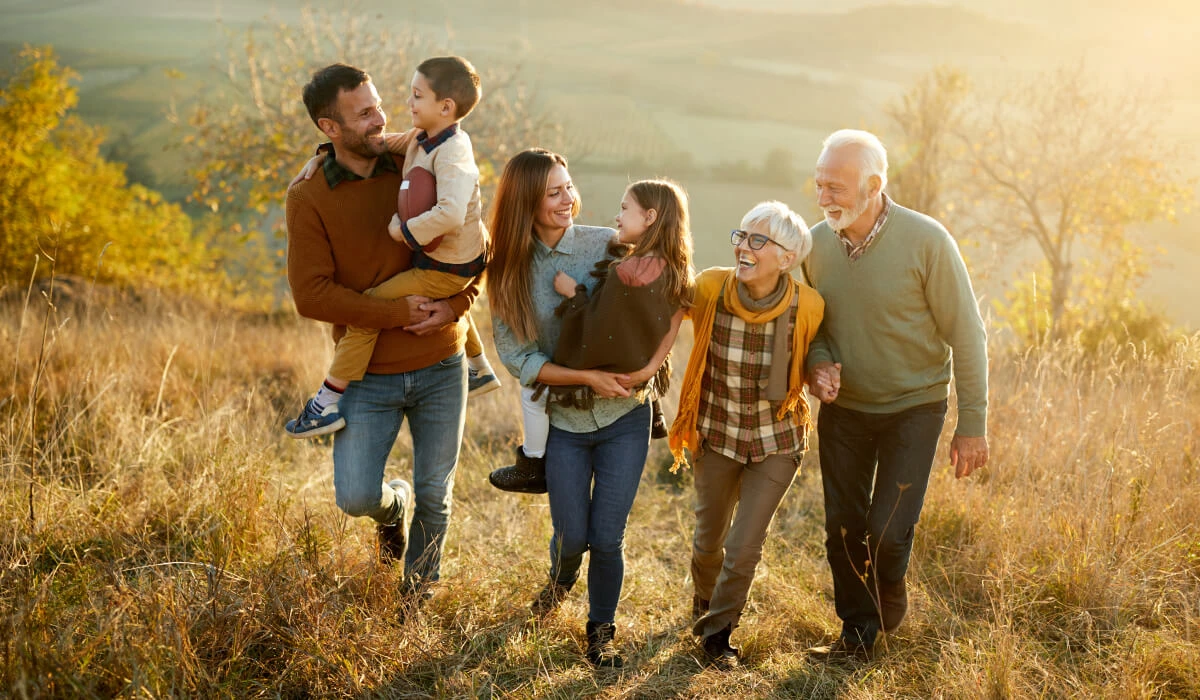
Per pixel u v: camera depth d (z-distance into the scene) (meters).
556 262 2.71
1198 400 4.28
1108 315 9.53
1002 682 2.53
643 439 2.83
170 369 5.89
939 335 2.75
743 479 2.84
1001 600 2.90
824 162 2.59
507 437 5.34
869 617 2.90
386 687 2.54
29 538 3.09
